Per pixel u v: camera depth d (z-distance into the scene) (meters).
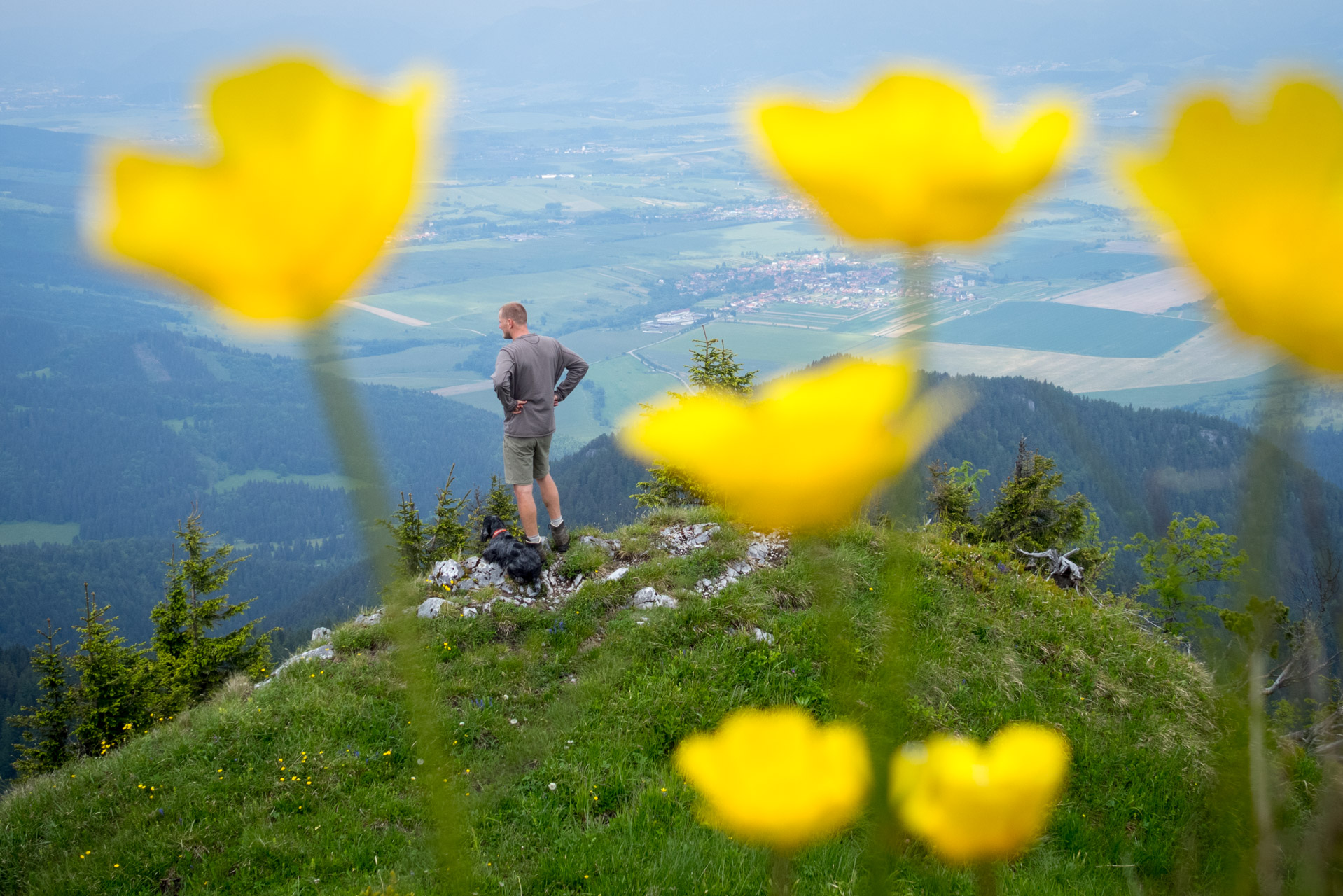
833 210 0.35
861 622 5.36
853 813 0.47
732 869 3.80
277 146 0.31
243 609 20.89
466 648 6.82
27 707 19.14
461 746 5.76
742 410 0.37
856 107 0.35
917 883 2.53
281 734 6.18
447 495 12.93
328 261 0.32
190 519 20.81
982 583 6.55
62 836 5.61
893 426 0.37
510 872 4.37
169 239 0.30
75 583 145.50
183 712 7.00
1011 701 5.32
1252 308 0.30
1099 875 3.63
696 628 6.52
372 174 0.32
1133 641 5.87
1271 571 0.40
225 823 5.44
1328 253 0.29
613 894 3.89
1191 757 4.49
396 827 5.26
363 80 0.33
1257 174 0.30
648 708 5.73
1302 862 0.44
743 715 0.48
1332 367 0.31
